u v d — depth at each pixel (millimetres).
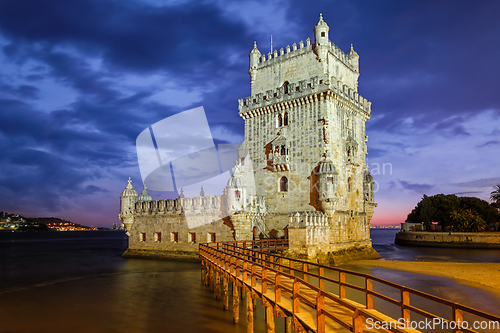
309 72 53188
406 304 11648
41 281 41406
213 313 26031
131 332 22281
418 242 98812
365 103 60469
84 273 46688
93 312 26875
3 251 94062
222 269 28016
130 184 65625
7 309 28219
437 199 110812
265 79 58000
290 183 51781
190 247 52750
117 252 84625
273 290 20750
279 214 52094
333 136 50438
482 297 30156
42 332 22734
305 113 51406
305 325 14539
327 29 52188
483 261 60031
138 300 30203
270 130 55156
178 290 33719
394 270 44562
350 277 39062
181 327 23078
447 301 9633
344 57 58562
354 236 54438
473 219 96062
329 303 16750
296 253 42750
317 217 44344
